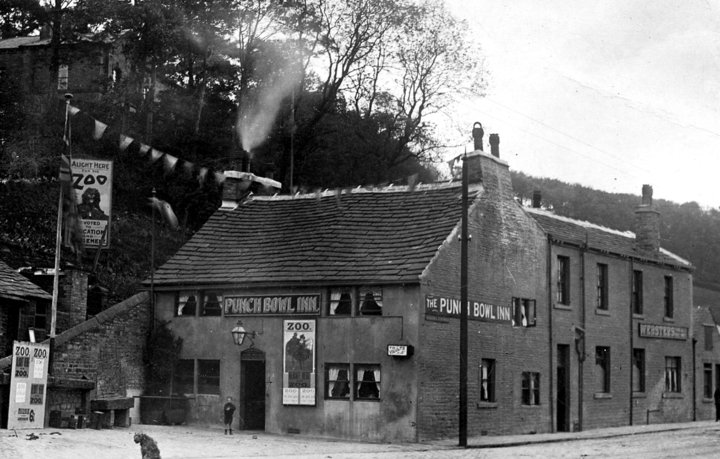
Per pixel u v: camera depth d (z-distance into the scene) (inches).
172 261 1255.5
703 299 2866.6
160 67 1893.5
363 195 1288.1
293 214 1301.7
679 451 896.3
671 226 3267.7
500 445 1018.1
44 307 1192.8
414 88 2220.7
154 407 1172.5
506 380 1210.6
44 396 909.2
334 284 1112.8
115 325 1150.3
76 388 964.6
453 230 1136.2
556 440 1117.1
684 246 3235.7
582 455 855.7
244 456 833.5
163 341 1201.4
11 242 1402.6
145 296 1216.2
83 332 1091.3
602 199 3213.6
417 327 1062.4
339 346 1109.7
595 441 1099.3
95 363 1106.1
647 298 1577.3
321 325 1123.9
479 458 824.3
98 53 1879.9
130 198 1716.3
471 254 1168.8
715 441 1056.8
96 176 1268.5
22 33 2190.0
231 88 2042.3
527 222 1301.7
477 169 1224.2
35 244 1443.2
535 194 1519.4
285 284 1143.6
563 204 3211.1
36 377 898.7
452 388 1104.2
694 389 1691.7
